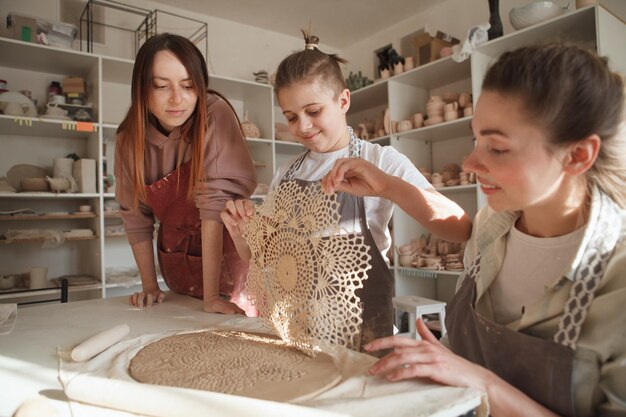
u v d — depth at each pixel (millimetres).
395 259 3391
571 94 552
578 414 590
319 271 749
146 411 542
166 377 666
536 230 713
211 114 1328
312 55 1100
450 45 3377
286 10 3842
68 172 3021
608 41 2223
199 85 1212
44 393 634
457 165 3273
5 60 2932
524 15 2545
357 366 673
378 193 921
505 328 667
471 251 917
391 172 1118
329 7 3789
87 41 3189
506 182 598
